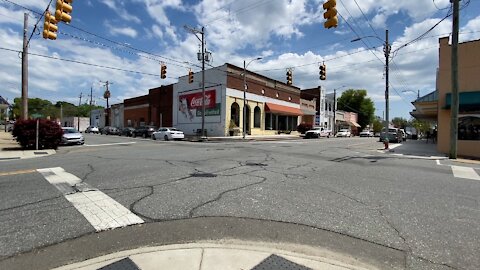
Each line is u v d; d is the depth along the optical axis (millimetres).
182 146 21047
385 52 22625
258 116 42062
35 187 7035
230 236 4348
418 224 5012
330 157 14742
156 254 3678
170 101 45844
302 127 48875
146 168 9914
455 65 15508
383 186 7863
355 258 3768
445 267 3600
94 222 4809
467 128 18172
